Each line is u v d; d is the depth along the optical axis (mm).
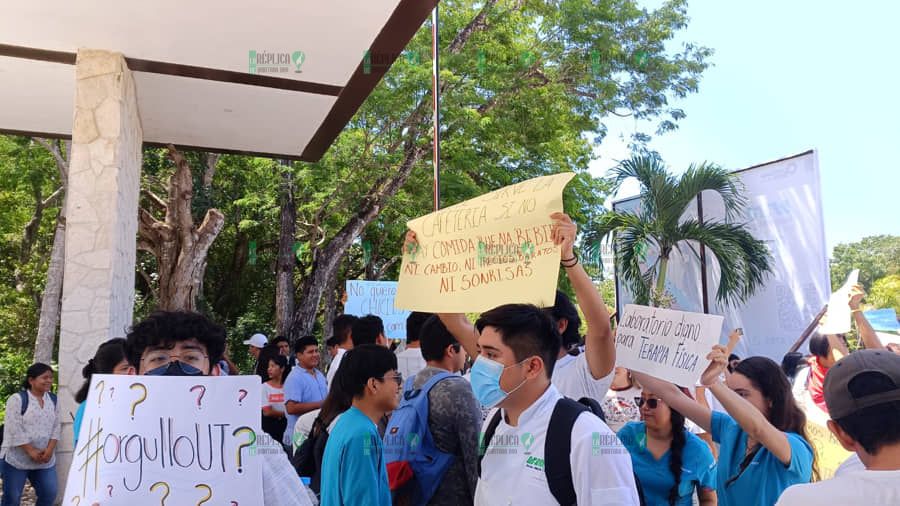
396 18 7309
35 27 7453
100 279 7426
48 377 6754
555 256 2463
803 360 6090
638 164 11414
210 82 9031
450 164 16719
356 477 2678
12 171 17703
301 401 6500
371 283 7980
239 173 20031
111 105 7867
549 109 17297
